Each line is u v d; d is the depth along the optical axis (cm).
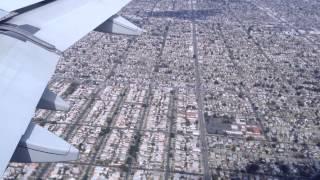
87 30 2441
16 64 1672
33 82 1627
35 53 1861
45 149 1339
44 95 1742
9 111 1345
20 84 1548
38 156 1330
